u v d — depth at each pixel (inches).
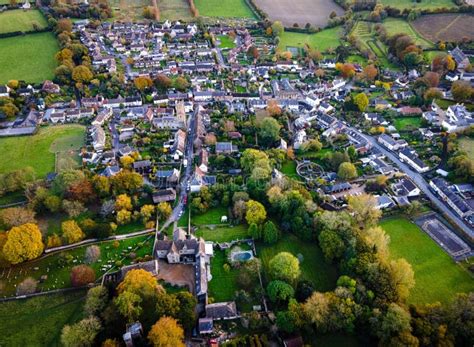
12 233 7662.4
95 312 6663.4
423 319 6412.4
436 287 7490.2
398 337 6058.1
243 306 7126.0
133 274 6919.3
